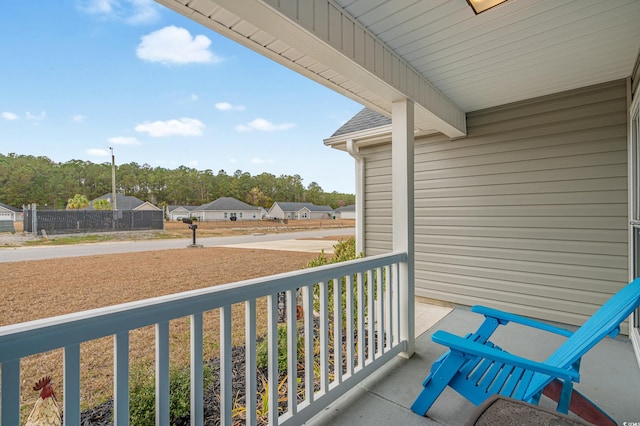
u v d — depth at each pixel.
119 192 39.44
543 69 2.78
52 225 15.99
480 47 2.38
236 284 1.45
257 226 33.38
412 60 2.58
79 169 35.59
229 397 1.39
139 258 8.62
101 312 1.02
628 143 2.96
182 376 1.96
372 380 2.29
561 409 1.53
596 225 3.17
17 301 4.22
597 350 2.75
